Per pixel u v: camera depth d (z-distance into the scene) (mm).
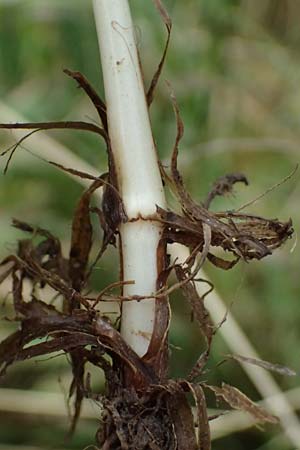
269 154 534
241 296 485
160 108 529
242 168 529
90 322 289
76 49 544
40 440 435
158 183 291
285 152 519
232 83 544
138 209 288
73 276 317
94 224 487
